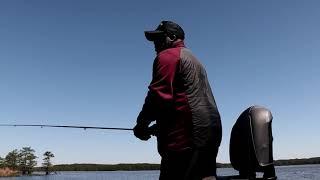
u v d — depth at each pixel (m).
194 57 3.18
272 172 2.99
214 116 3.06
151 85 3.14
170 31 3.27
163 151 3.14
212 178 3.05
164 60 3.12
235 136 3.21
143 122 3.23
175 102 3.06
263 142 2.97
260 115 3.01
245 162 3.09
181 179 3.04
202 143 2.99
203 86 3.10
